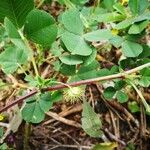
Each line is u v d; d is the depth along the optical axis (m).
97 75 0.07
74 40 0.07
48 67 0.11
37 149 0.11
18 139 0.11
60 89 0.07
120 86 0.08
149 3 0.08
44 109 0.07
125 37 0.08
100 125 0.07
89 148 0.11
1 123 0.11
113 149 0.11
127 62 0.08
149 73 0.07
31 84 0.07
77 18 0.07
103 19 0.08
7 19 0.06
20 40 0.07
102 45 0.11
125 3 0.09
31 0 0.06
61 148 0.11
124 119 0.12
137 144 0.11
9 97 0.11
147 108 0.07
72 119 0.11
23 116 0.07
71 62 0.07
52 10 0.13
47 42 0.07
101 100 0.12
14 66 0.07
